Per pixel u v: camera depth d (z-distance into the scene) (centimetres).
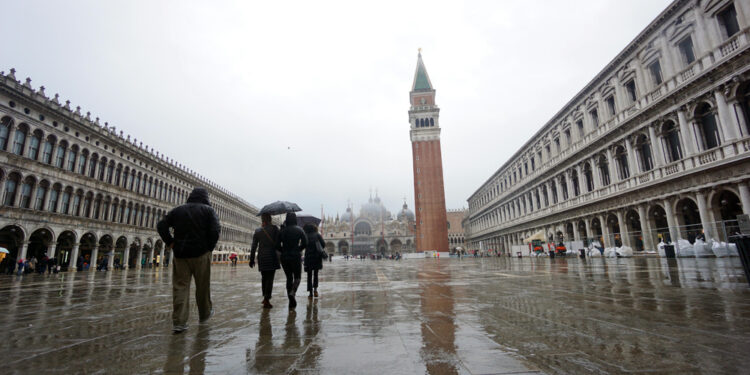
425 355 382
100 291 1192
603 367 331
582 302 725
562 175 4456
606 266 1948
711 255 2288
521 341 431
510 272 1756
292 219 800
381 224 14338
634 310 618
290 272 756
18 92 3128
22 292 1170
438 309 681
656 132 2891
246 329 527
